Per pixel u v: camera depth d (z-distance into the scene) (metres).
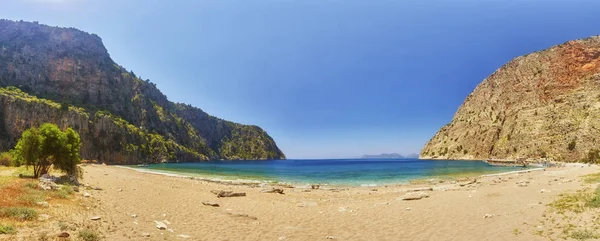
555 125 122.94
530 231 12.43
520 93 158.75
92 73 197.38
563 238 11.13
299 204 22.33
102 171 51.72
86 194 20.39
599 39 145.25
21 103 132.88
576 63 142.12
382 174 64.88
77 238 10.73
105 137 145.38
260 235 13.38
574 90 131.88
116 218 14.79
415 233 13.38
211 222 15.64
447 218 16.16
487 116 172.62
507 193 23.83
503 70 183.38
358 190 34.84
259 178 55.97
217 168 102.38
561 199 18.48
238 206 21.28
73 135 34.81
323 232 14.05
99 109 173.50
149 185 32.22
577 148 106.12
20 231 10.70
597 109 111.12
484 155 157.88
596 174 35.34
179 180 43.53
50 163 32.50
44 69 186.25
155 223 14.62
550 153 116.50
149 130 198.12
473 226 14.02
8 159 48.12
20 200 15.34
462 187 32.09
